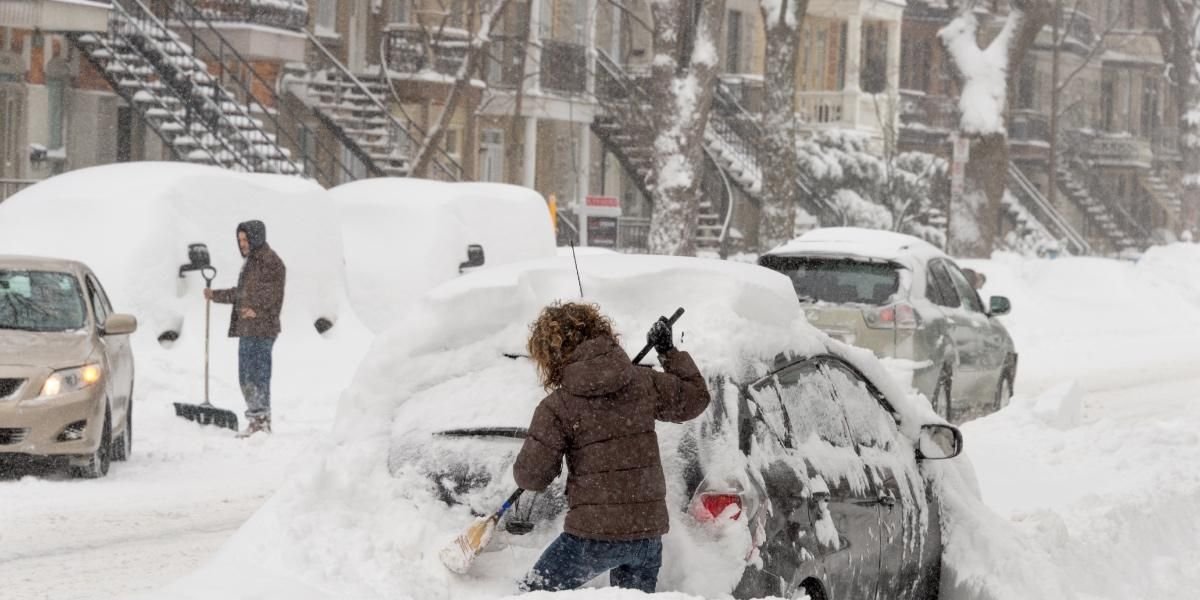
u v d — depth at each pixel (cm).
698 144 6419
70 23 5222
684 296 1367
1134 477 2409
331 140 7575
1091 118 14900
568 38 9369
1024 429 2839
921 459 1625
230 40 6675
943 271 3269
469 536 1200
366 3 8038
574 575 1187
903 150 12219
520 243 4325
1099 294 6475
